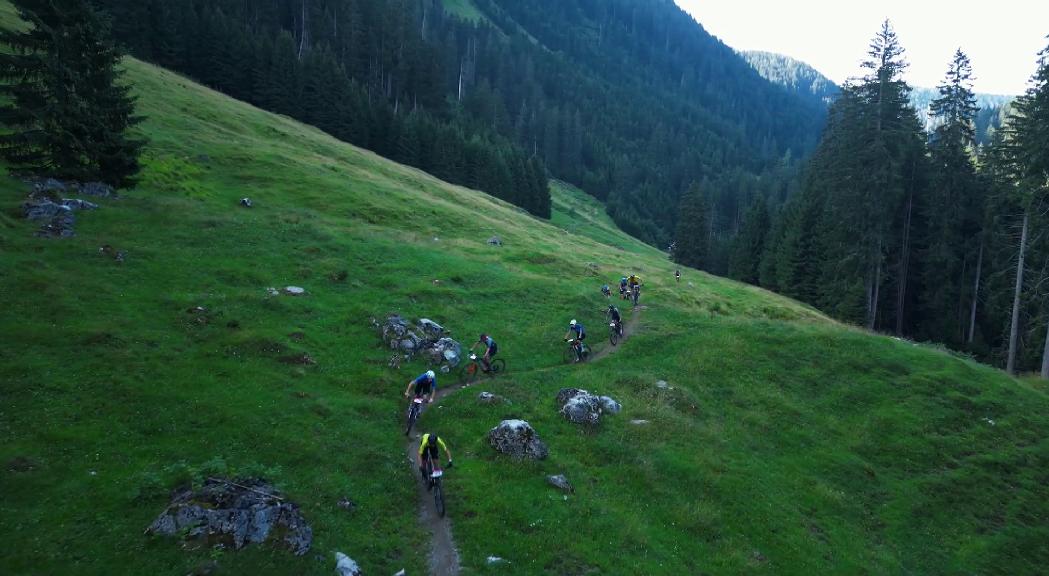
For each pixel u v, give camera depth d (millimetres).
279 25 110875
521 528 14906
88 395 15844
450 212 56281
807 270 66062
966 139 53844
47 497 11969
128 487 12711
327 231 37219
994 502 22438
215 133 53750
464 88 183125
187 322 21781
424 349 25312
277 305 25500
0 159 29500
